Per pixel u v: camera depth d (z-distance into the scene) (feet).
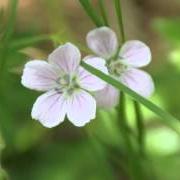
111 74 0.46
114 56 0.46
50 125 0.43
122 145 0.61
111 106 0.44
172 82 0.69
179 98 0.68
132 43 0.46
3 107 0.59
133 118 0.64
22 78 0.44
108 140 0.61
